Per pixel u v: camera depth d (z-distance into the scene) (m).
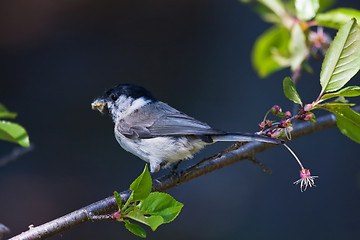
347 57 5.01
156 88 16.36
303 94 13.45
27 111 15.92
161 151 7.41
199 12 17.16
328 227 12.34
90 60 16.83
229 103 15.13
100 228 13.06
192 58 16.52
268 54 7.88
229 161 7.00
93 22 17.34
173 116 7.58
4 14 16.56
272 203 12.91
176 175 6.78
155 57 16.92
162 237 12.89
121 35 17.34
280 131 5.50
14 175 14.38
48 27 16.97
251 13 16.34
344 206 12.41
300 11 6.38
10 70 16.42
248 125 14.38
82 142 15.28
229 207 13.08
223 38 16.50
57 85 16.44
